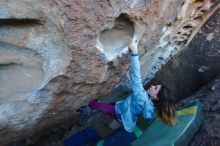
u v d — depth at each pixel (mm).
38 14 2211
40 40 2365
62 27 2250
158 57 3434
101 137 3455
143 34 2695
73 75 2555
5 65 2508
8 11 2160
